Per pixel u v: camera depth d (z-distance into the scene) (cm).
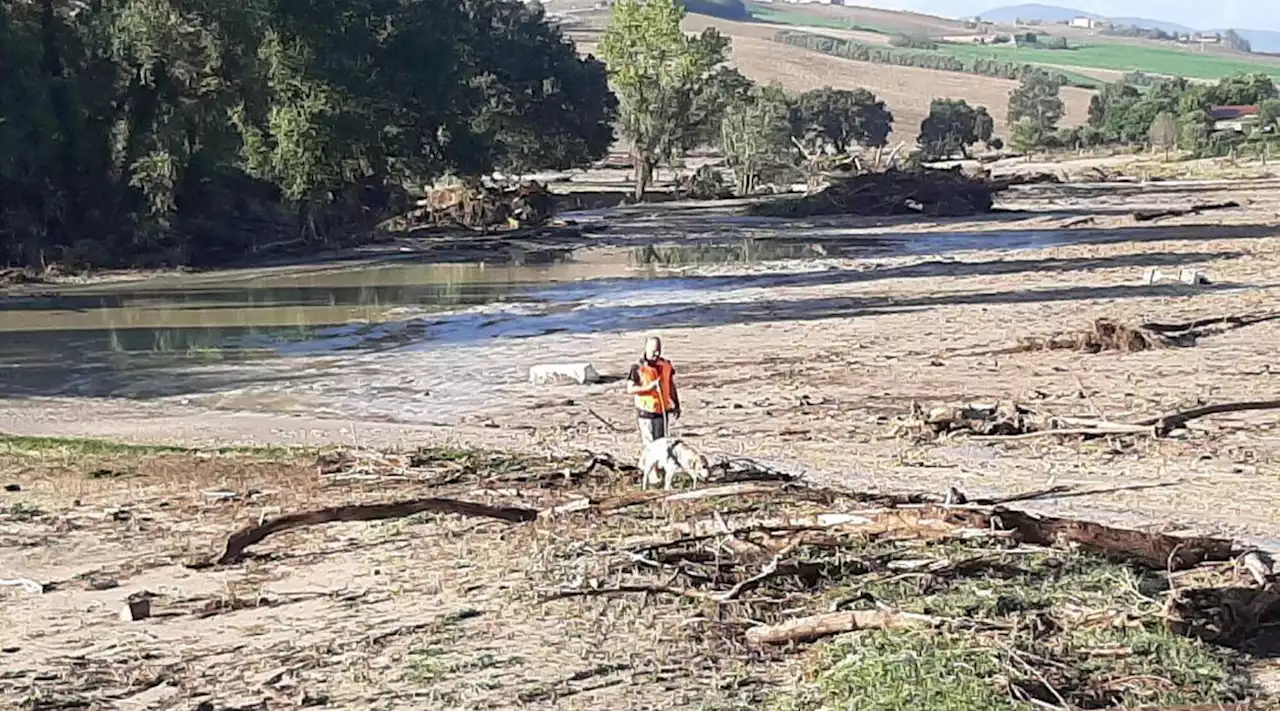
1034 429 2302
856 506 1680
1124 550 1421
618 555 1510
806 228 7931
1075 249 6062
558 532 1650
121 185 6200
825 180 11125
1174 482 1902
